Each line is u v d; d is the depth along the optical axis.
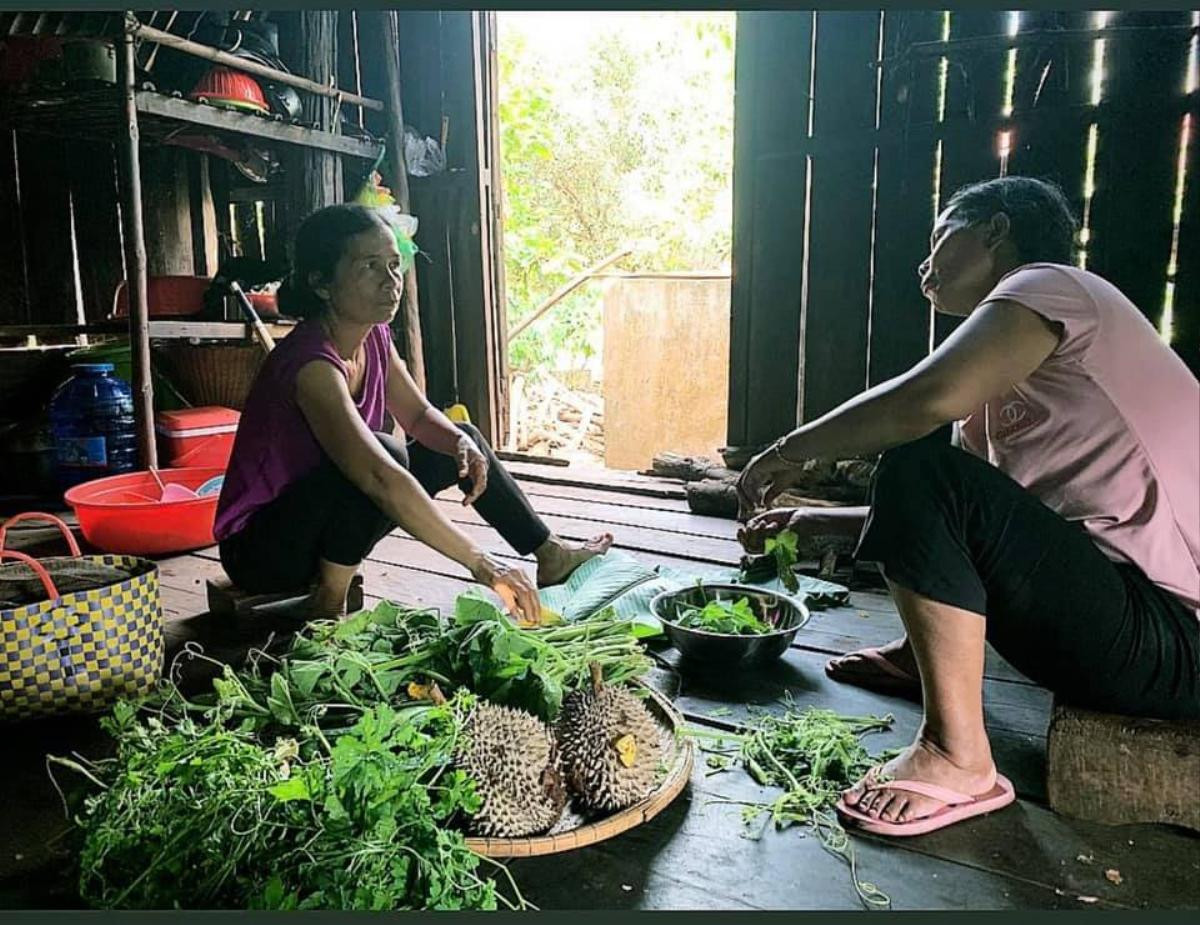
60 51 3.56
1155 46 3.03
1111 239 3.19
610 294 5.25
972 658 1.38
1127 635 1.34
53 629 1.69
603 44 8.16
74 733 1.73
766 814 1.44
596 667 1.45
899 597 1.40
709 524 3.38
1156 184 3.09
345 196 4.62
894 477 1.39
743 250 3.96
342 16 4.66
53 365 4.20
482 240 4.67
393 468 1.95
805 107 3.73
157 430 3.71
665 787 1.41
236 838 1.11
